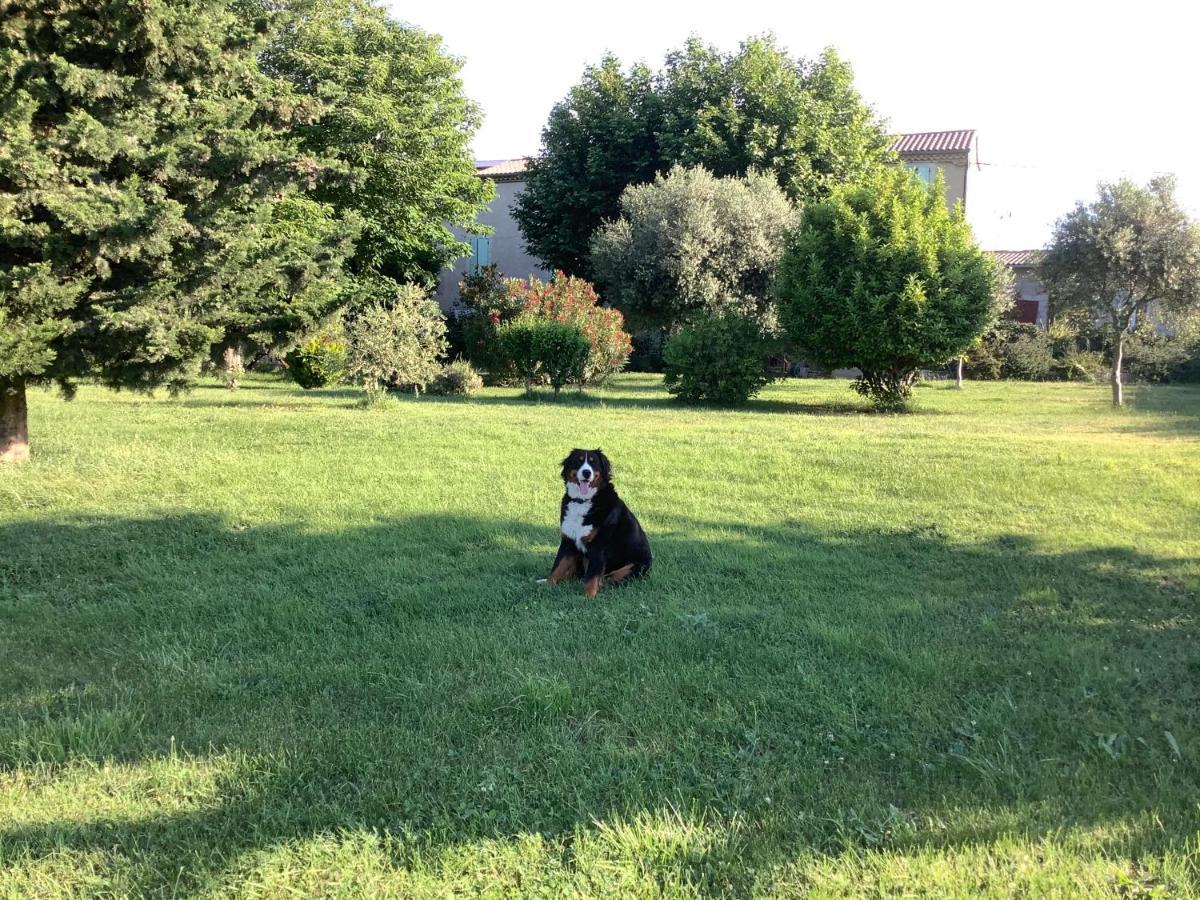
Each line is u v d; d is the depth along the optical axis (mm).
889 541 6633
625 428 12688
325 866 2424
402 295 16344
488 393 20969
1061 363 28812
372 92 25062
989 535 6820
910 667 3871
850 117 30406
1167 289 17203
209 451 9898
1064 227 17906
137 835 2559
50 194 7316
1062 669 3895
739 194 24828
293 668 3852
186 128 8305
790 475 9156
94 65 8133
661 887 2342
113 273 8258
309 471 8867
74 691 3582
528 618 4648
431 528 6746
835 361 17422
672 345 18469
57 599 4988
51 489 7738
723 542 6500
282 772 2895
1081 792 2807
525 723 3299
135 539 6281
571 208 31750
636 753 3049
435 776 2895
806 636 4348
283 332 9828
